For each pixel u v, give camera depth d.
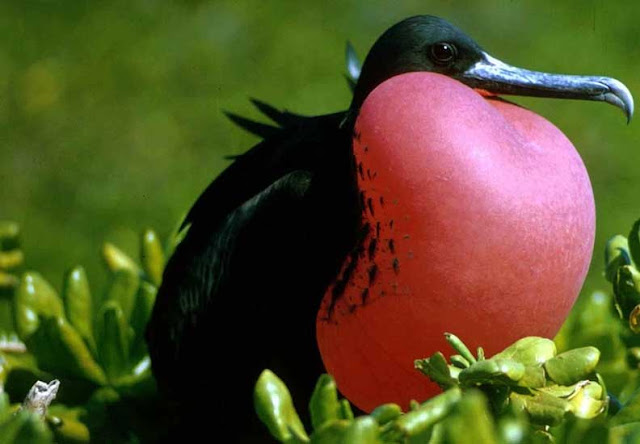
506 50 17.75
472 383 5.06
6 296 8.21
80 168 16.22
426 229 5.94
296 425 4.88
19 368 7.42
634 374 6.76
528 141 6.12
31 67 17.88
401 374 6.34
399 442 4.41
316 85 17.27
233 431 8.00
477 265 5.90
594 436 4.71
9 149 16.59
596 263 14.30
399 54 7.12
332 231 6.89
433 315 6.05
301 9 18.66
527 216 5.88
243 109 16.94
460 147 5.89
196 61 17.83
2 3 19.05
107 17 18.73
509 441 4.26
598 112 16.42
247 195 7.73
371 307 6.32
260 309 7.46
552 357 5.14
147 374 7.99
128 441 7.53
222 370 7.78
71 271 7.52
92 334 7.55
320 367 7.31
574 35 17.91
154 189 15.84
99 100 17.28
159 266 8.39
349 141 7.00
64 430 7.15
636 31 17.89
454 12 18.41
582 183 6.17
